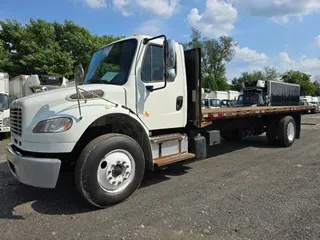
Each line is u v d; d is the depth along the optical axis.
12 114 4.08
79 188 3.45
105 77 4.41
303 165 5.87
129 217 3.38
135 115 4.11
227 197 4.02
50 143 3.34
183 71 4.96
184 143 4.97
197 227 3.10
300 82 64.69
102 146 3.55
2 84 11.94
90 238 2.90
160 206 3.71
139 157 3.96
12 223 3.27
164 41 4.18
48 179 3.30
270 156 6.86
